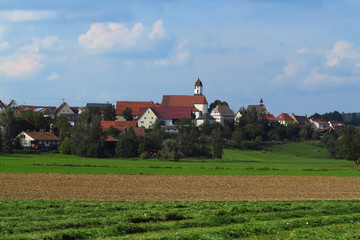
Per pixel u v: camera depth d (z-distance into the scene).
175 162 179.88
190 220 50.59
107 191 84.25
